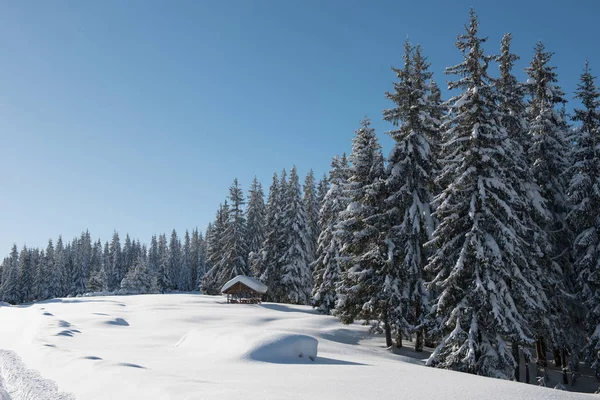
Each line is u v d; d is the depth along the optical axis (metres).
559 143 23.25
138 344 18.44
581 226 21.22
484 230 17.62
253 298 47.22
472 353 15.96
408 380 9.67
